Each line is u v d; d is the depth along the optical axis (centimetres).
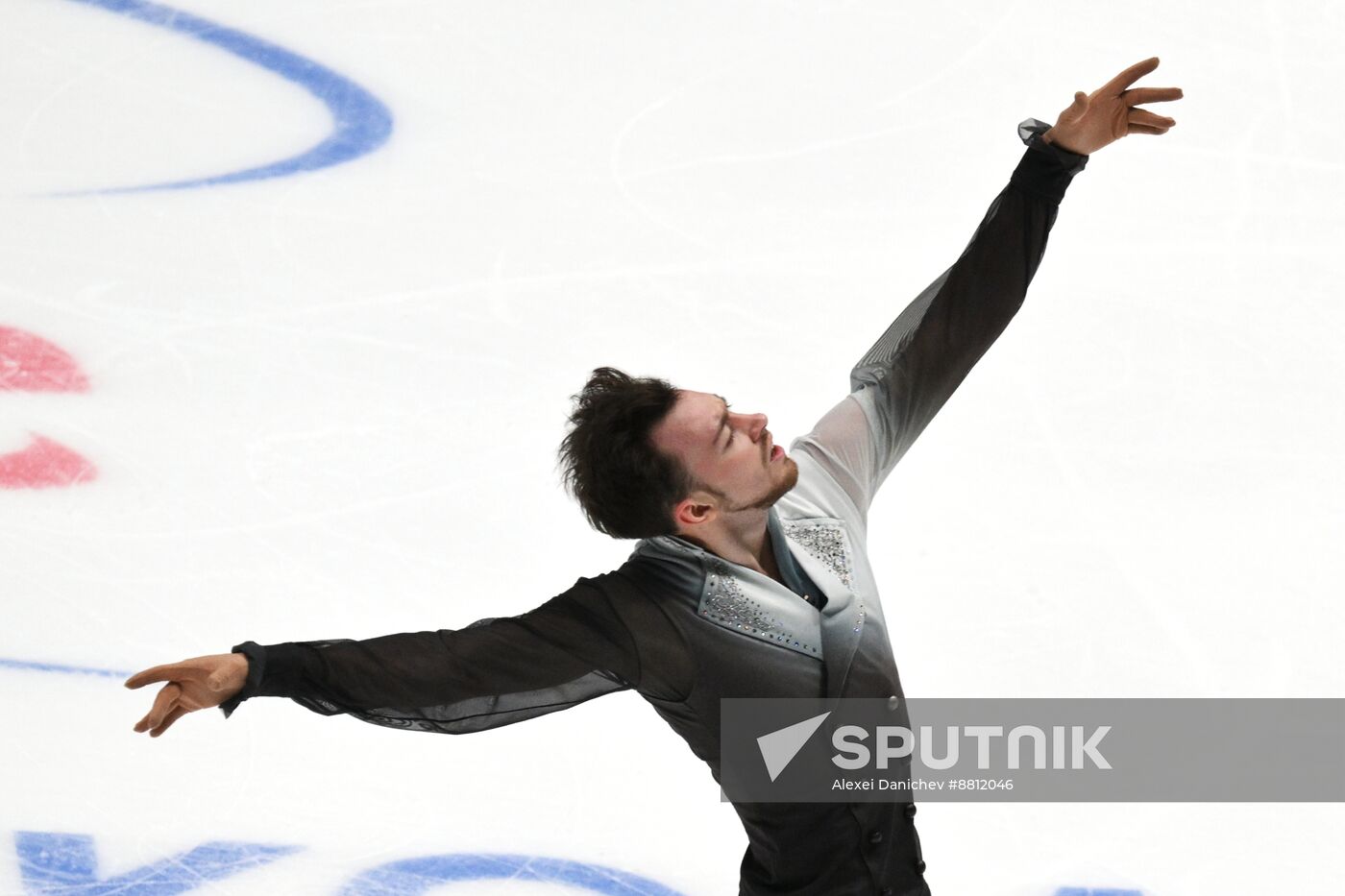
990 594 1828
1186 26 2542
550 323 2173
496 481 1962
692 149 2417
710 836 1555
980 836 1562
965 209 2319
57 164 2378
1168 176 2350
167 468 1959
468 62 2544
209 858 1518
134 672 1702
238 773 1612
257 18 2592
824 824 1090
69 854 1518
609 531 1080
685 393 1055
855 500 1162
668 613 1053
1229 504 1934
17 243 2264
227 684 945
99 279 2217
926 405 1209
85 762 1616
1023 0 2584
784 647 1069
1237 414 2047
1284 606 1814
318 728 1675
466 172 2392
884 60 2523
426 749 1652
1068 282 2214
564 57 2548
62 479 1939
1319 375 2095
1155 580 1844
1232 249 2255
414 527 1900
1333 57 2486
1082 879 1518
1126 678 1733
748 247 2278
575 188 2364
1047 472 1975
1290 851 1540
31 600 1780
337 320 2177
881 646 1103
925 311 1220
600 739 1669
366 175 2389
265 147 2422
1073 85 2466
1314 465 1983
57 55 2527
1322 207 2302
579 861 1523
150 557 1842
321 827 1553
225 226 2306
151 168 2384
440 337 2153
